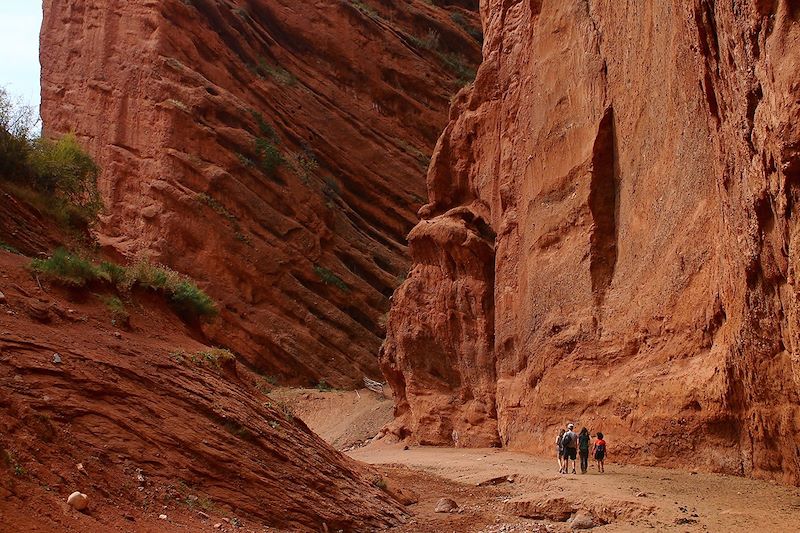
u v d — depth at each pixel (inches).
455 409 1152.8
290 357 1686.8
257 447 399.2
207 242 1708.9
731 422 567.8
